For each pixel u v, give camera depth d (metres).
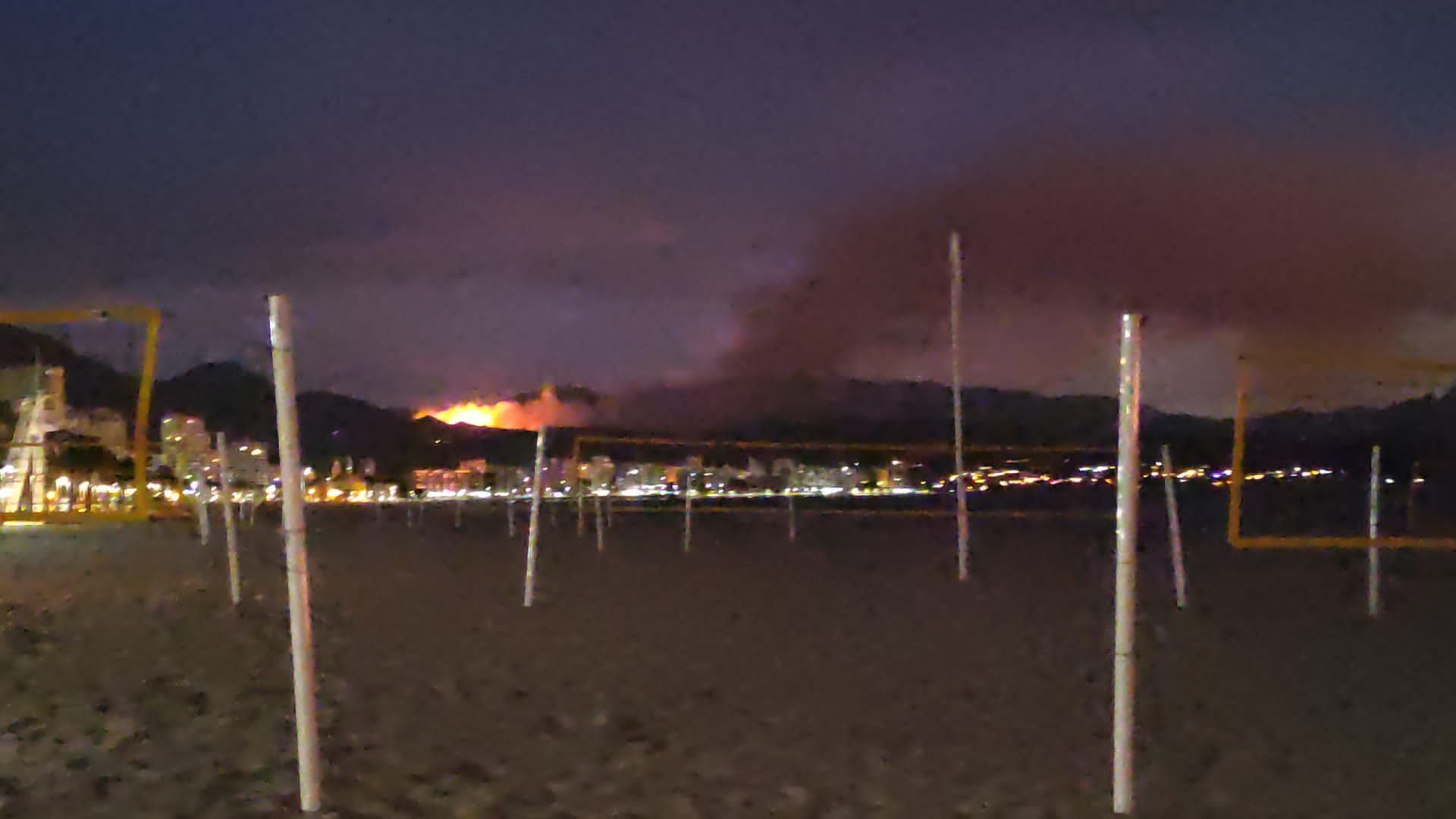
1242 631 10.31
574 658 8.75
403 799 5.10
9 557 18.19
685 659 8.73
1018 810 5.08
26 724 6.48
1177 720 6.84
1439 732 6.61
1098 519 28.94
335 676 8.03
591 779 5.47
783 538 23.11
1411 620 11.02
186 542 21.64
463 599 12.65
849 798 5.22
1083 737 6.41
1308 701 7.39
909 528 26.48
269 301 4.67
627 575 15.41
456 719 6.70
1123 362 4.86
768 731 6.46
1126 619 4.97
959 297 14.60
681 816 4.92
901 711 6.99
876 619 10.98
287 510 4.79
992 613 11.45
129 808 4.89
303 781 4.85
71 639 9.72
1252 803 5.27
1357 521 24.19
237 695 7.35
